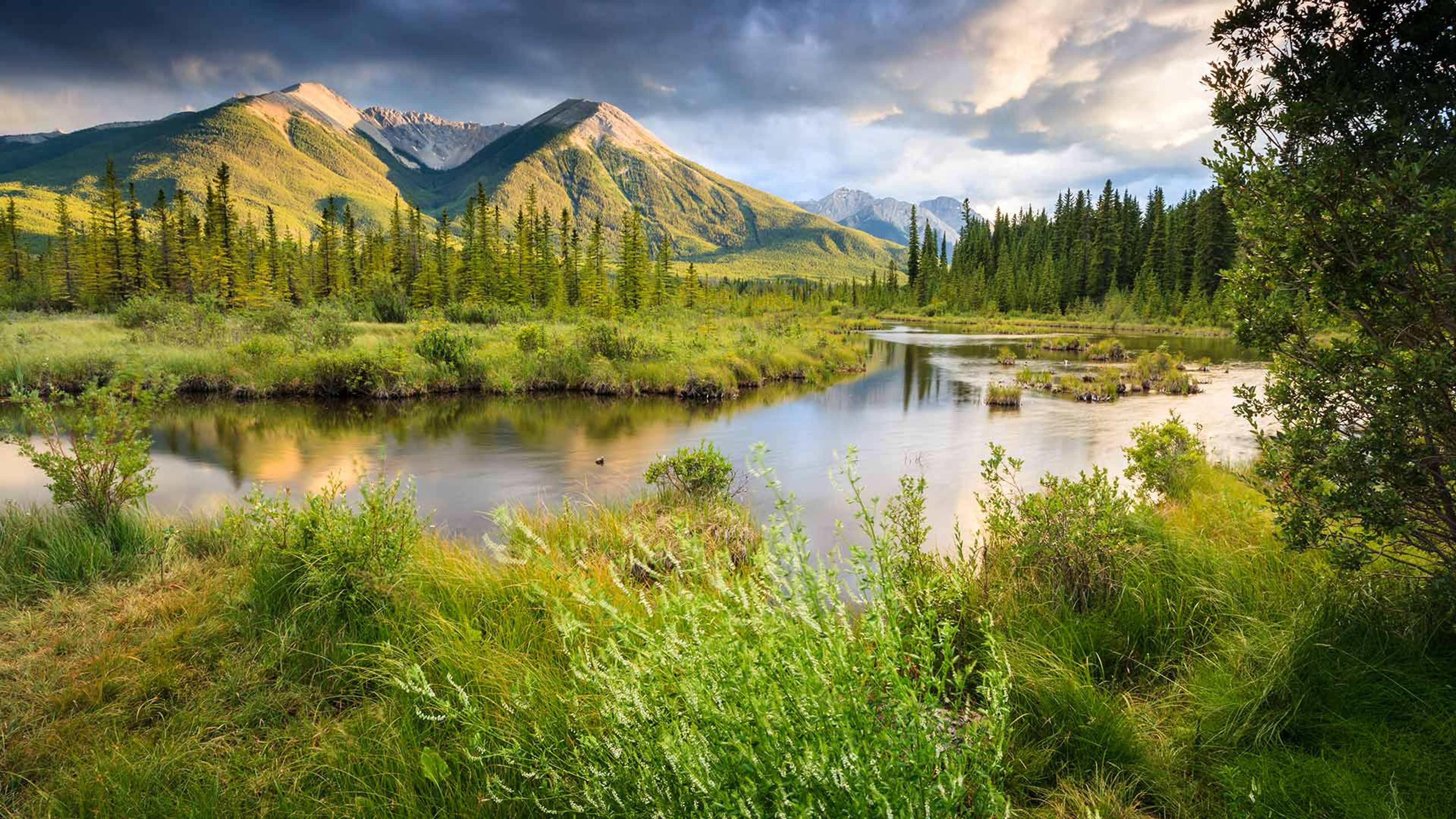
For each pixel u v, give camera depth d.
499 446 12.86
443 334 21.64
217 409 16.89
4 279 58.19
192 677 3.48
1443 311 2.70
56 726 3.06
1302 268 2.95
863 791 1.54
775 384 23.41
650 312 48.94
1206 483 7.33
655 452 12.35
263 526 4.50
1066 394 20.22
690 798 1.69
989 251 101.00
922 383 23.86
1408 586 3.30
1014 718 2.91
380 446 12.82
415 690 2.33
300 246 74.69
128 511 5.91
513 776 2.43
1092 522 4.23
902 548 3.77
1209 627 3.58
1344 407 3.08
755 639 2.02
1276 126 2.92
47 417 5.48
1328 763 2.49
